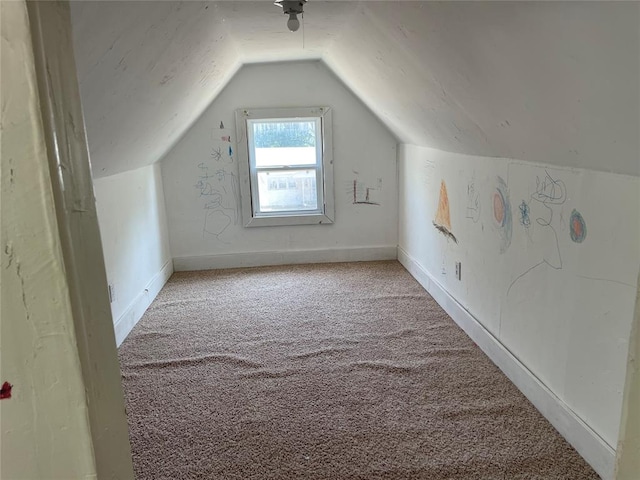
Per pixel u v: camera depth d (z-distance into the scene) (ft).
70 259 1.72
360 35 8.39
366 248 15.23
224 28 8.38
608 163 5.14
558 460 5.96
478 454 6.12
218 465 6.07
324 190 14.69
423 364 8.50
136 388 7.97
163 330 10.37
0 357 1.69
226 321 10.76
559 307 6.40
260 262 15.03
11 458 1.78
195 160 14.14
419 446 6.32
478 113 6.95
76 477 1.84
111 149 8.18
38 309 1.68
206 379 8.23
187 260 14.78
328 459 6.14
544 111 5.28
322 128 14.26
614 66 3.71
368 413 7.10
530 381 7.20
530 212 7.06
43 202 1.62
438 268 11.52
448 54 5.97
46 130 1.61
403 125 11.73
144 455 6.28
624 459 2.07
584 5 3.37
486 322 8.87
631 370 2.01
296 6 6.65
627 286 5.07
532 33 4.20
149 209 12.59
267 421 6.98
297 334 9.95
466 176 9.50
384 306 11.39
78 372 1.75
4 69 1.53
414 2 5.34
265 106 13.98
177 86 8.53
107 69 5.30
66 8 1.76
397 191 14.84
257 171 14.69
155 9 5.11
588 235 5.68
